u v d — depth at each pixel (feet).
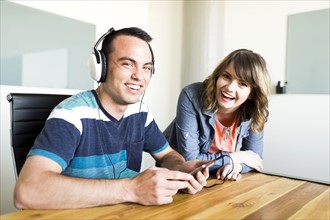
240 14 9.64
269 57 9.05
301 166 8.46
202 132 4.57
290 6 8.64
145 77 3.13
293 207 2.42
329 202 2.58
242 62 4.06
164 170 2.56
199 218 2.10
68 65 7.80
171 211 2.24
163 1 10.62
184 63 10.80
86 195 2.20
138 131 3.62
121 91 3.06
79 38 8.04
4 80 6.57
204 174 3.06
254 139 4.75
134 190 2.35
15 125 3.34
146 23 10.09
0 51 6.49
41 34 7.20
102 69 3.06
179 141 4.50
